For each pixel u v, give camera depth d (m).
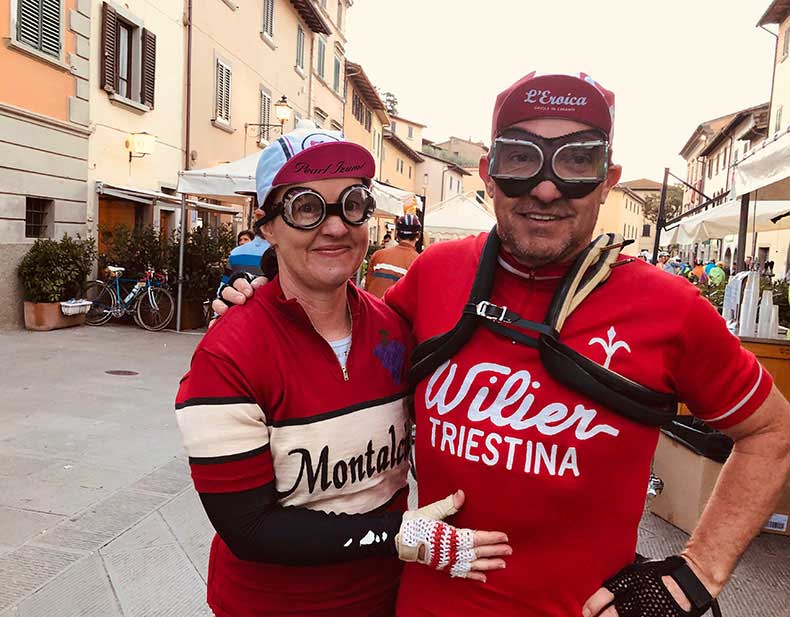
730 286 4.49
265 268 1.57
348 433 1.40
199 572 2.95
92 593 2.73
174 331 10.07
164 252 10.34
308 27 21.58
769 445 1.26
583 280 1.27
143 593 2.76
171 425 5.18
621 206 63.53
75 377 6.67
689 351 1.23
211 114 14.69
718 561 1.25
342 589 1.44
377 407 1.46
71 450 4.48
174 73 12.99
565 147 1.21
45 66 9.42
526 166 1.25
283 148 1.37
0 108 8.63
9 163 8.88
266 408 1.34
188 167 13.61
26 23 8.95
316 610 1.42
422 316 1.47
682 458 3.53
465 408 1.30
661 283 1.25
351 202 1.37
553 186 1.20
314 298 1.44
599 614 1.23
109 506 3.58
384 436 1.47
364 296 1.56
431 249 1.56
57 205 9.83
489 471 1.27
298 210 1.35
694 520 3.40
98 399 5.86
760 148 4.11
